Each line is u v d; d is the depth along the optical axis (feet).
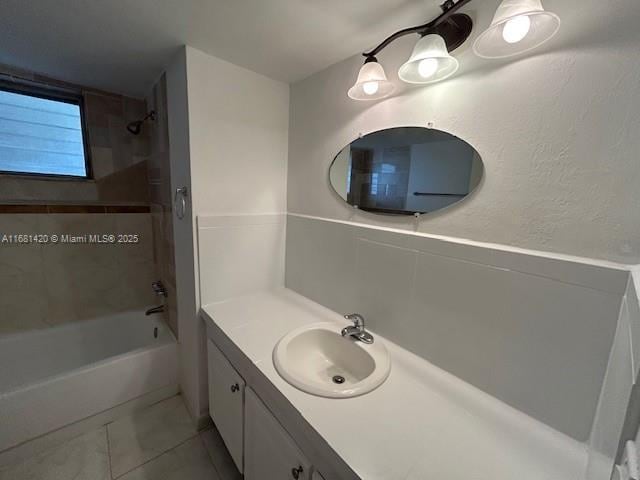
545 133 2.39
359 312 4.18
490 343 2.78
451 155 3.05
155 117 5.79
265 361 3.27
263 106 4.96
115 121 6.38
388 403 2.67
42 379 4.54
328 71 4.45
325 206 4.72
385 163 3.71
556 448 2.26
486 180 2.80
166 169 5.40
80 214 6.27
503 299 2.66
